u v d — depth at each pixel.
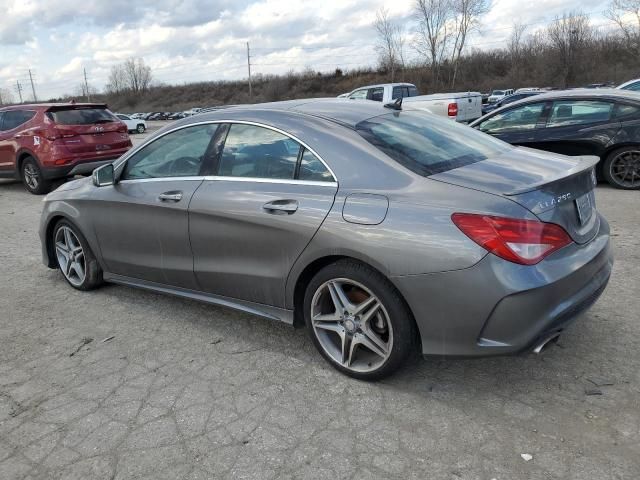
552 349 3.45
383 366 3.06
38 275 5.50
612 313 3.89
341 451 2.63
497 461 2.50
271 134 3.46
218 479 2.49
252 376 3.35
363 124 3.37
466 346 2.77
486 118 8.89
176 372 3.44
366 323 3.09
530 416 2.82
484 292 2.63
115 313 4.41
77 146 10.08
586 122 7.96
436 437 2.70
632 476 2.36
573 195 2.95
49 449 2.76
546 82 56.94
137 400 3.15
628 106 7.66
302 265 3.19
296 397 3.10
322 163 3.21
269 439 2.75
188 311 4.38
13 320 4.38
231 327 4.05
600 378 3.11
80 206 4.54
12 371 3.56
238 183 3.54
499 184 2.83
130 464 2.62
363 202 2.97
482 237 2.63
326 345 3.32
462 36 61.47
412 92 17.83
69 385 3.36
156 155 4.08
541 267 2.65
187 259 3.85
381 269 2.86
